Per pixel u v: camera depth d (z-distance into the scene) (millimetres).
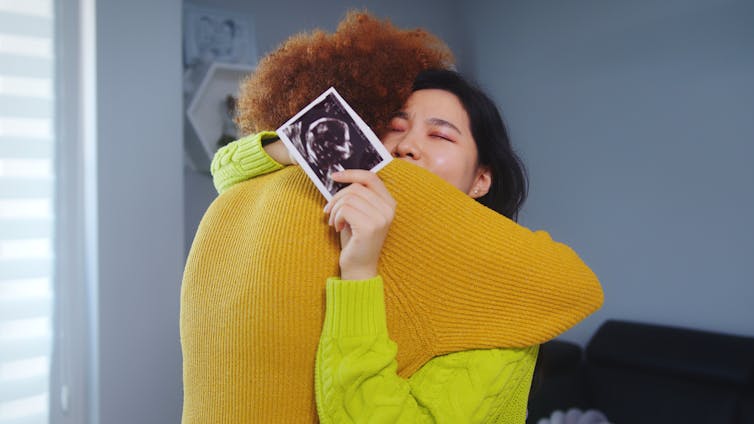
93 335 1735
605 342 2529
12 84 1711
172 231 1821
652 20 2496
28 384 1735
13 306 1711
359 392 547
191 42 2283
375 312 549
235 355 590
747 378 2082
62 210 1791
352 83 648
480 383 598
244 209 655
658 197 2514
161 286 1800
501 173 928
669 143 2463
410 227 580
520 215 3082
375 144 571
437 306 589
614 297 2699
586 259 2795
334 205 541
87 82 1749
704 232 2371
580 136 2793
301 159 576
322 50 659
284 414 583
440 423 579
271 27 2605
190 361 663
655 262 2539
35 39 1747
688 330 2379
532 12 2977
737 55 2238
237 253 614
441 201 590
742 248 2258
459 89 833
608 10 2652
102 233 1697
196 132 2162
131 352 1747
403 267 582
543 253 622
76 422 1806
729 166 2279
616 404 2430
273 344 573
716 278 2344
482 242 587
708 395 2188
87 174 1766
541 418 2354
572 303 626
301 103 633
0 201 1690
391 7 3084
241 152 705
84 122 1788
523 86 3043
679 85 2418
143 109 1768
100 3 1688
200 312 641
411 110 802
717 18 2287
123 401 1732
